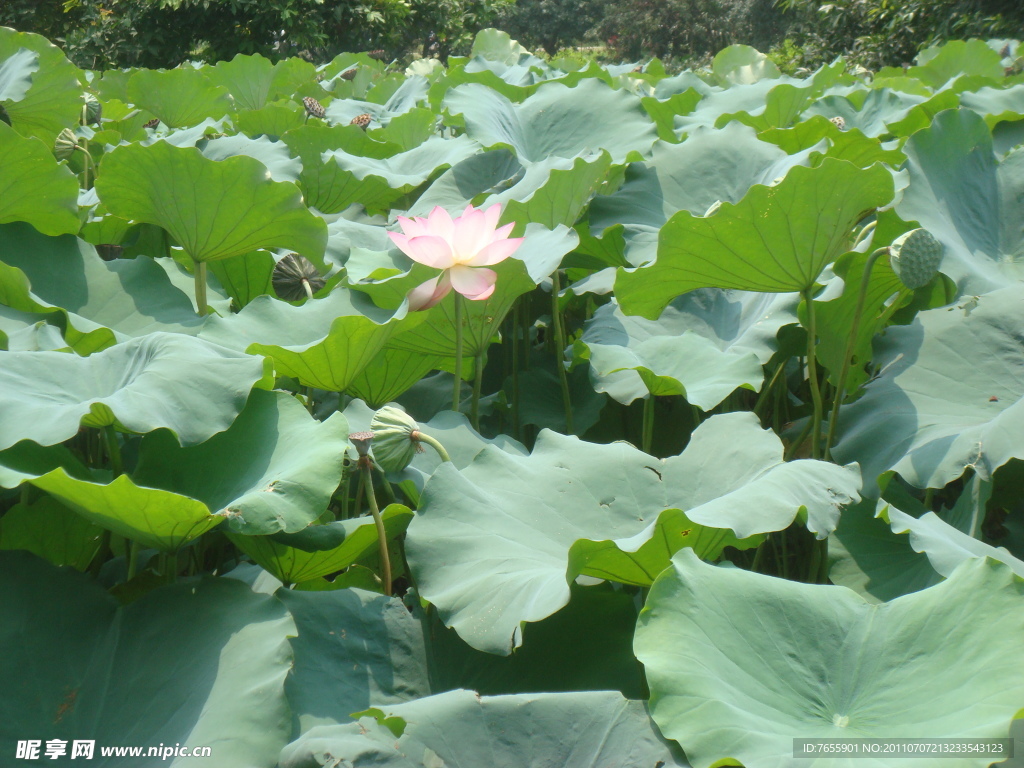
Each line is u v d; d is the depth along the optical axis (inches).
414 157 146.8
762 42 1187.3
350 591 60.3
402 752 43.9
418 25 687.1
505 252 74.8
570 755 45.7
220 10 581.9
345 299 88.9
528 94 180.1
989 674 43.1
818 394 84.3
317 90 242.4
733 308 99.0
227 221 91.0
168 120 217.2
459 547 60.1
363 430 71.1
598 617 61.2
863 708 45.1
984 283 83.5
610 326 100.0
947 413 73.5
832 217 79.4
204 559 74.6
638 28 1289.4
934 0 477.7
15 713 49.2
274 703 47.5
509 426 103.7
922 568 65.4
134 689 50.8
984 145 99.6
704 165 112.5
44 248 92.0
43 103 165.9
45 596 55.0
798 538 83.7
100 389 63.6
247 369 63.3
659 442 103.8
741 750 41.7
